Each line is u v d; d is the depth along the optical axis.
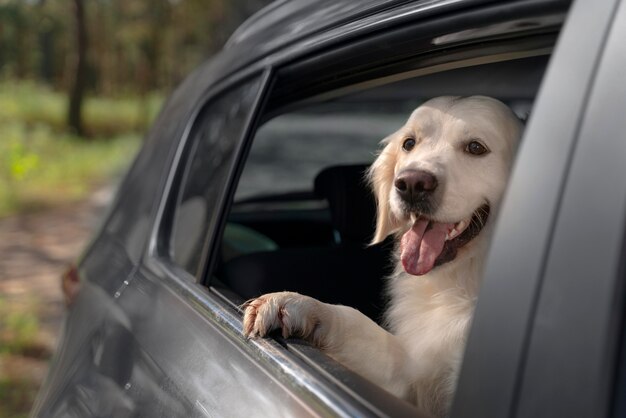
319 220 3.75
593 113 1.01
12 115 23.77
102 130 27.27
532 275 1.01
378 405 1.27
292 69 1.98
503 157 2.01
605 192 0.96
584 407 0.92
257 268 2.54
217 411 1.55
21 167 14.34
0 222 12.21
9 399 5.18
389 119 11.91
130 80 38.00
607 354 0.92
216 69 2.48
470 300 1.94
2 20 33.72
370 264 2.70
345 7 1.83
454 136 2.02
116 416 1.89
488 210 2.00
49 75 34.88
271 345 1.60
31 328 6.65
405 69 1.81
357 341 1.87
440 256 1.96
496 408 1.01
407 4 1.58
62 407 2.18
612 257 0.94
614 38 1.02
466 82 2.54
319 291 2.58
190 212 2.23
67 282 2.82
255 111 2.01
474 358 1.06
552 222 1.01
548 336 0.97
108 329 2.22
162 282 2.14
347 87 2.07
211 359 1.70
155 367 1.87
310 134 12.76
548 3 1.28
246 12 35.00
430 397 1.87
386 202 2.26
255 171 9.93
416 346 1.94
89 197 14.95
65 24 33.56
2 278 8.74
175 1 36.03
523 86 2.45
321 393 1.35
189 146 2.42
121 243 2.59
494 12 1.38
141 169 2.76
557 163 1.03
